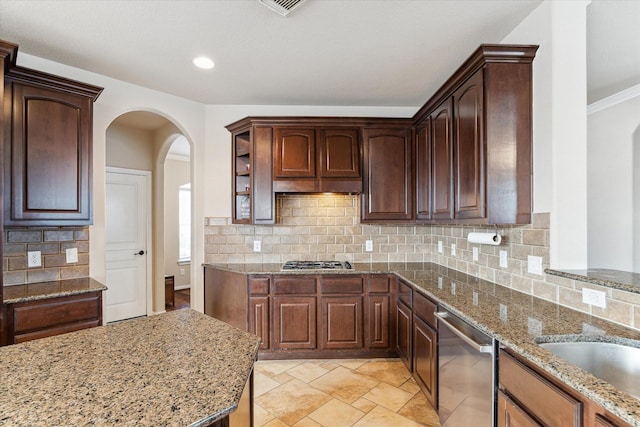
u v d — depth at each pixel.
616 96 3.24
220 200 3.42
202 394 0.86
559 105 1.74
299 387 2.50
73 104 2.24
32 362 1.05
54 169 2.15
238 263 3.38
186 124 3.29
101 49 2.33
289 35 2.16
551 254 1.76
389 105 3.50
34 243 2.35
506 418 1.29
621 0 1.89
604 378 1.26
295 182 3.07
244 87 3.01
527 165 1.87
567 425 0.98
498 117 1.86
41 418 0.75
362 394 2.40
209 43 2.26
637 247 3.14
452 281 2.39
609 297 1.45
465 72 2.04
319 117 3.05
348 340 2.93
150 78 2.81
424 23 2.03
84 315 2.16
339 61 2.53
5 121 1.98
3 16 1.93
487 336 1.43
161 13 1.93
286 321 2.92
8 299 1.89
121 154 4.14
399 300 2.79
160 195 4.45
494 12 1.92
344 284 2.92
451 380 1.76
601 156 3.41
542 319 1.49
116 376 0.96
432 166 2.65
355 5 1.85
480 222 1.92
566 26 1.75
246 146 3.34
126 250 4.16
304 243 3.41
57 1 1.80
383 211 3.10
